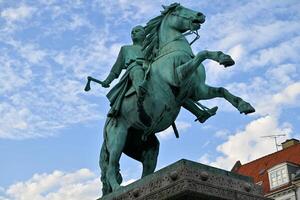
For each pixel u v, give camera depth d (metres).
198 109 6.52
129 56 7.12
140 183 5.52
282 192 27.89
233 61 5.76
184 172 5.02
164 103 6.30
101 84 7.49
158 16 7.03
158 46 6.85
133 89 6.63
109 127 6.87
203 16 6.72
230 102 6.01
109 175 6.64
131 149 7.16
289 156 30.31
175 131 6.90
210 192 5.03
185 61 6.31
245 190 5.33
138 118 6.55
